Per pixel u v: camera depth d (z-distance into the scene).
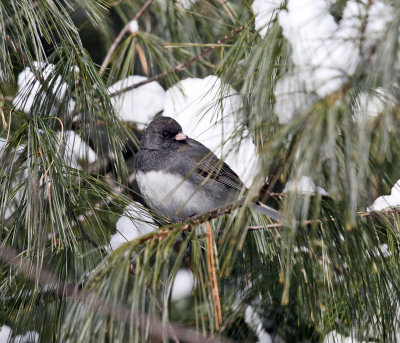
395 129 2.96
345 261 3.84
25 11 4.28
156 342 4.73
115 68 6.09
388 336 3.85
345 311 3.99
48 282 3.94
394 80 2.67
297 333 5.44
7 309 4.01
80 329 2.90
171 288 3.10
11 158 3.87
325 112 2.62
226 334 5.44
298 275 3.86
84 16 6.79
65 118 4.51
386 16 2.80
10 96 5.55
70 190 3.86
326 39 2.99
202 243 4.36
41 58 4.34
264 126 3.19
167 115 6.38
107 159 6.12
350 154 2.59
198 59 6.26
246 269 4.78
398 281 3.87
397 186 4.18
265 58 3.27
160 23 6.57
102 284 2.95
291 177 2.67
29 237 3.64
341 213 3.81
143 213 4.34
